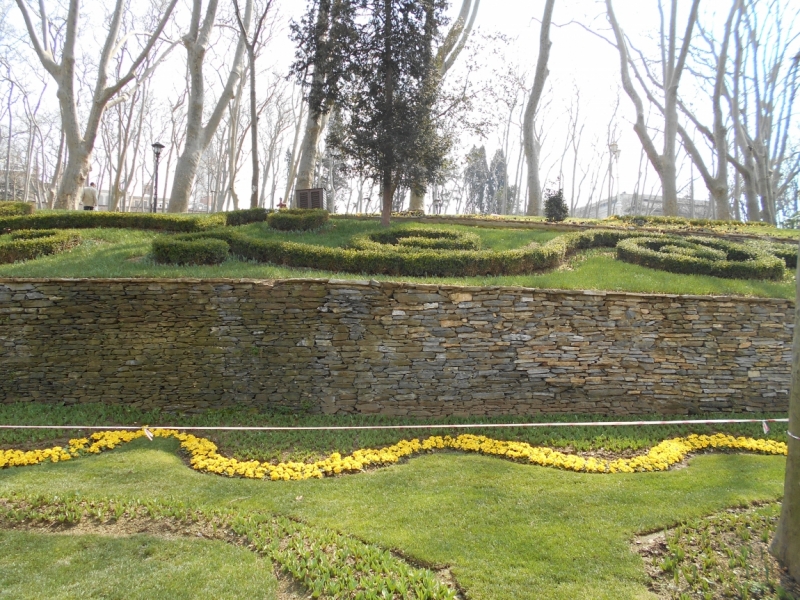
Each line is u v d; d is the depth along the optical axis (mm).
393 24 12148
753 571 3658
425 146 12750
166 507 4594
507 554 3885
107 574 3670
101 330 7543
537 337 7516
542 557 3850
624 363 7570
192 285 7566
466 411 7383
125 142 26812
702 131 22047
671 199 18656
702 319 7723
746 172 21062
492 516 4457
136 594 3451
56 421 6766
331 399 7359
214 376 7461
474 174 47125
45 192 42312
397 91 12656
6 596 3412
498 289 7531
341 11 12297
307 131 17719
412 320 7441
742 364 7711
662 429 6848
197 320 7531
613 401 7523
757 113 21781
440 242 10219
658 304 7703
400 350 7406
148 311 7551
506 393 7434
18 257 9375
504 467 5543
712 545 3992
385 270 8805
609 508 4609
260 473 5402
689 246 10703
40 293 7578
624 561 3807
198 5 16594
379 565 3699
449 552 3914
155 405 7430
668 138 18812
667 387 7594
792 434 3709
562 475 5352
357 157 12750
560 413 7434
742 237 12500
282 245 9297
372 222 13859
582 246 11250
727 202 19234
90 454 5922
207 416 7203
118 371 7484
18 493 4789
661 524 4340
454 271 8820
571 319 7570
